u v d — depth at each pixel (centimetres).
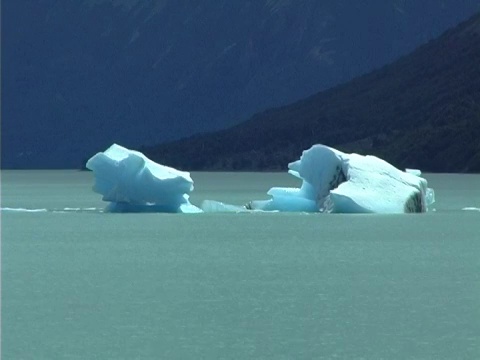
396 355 7481
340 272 11281
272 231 15788
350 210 15300
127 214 19088
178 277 10881
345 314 8775
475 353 7519
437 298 9481
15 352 7575
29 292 9869
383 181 15725
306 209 16450
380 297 9550
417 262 12156
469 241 14412
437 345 7725
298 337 7981
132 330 8188
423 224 16962
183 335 8038
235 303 9275
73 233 15712
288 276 10962
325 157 15988
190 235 15275
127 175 15700
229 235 15250
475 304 9181
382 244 14062
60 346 7725
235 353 7550
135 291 9925
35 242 14462
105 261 12306
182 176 15875
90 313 8825
